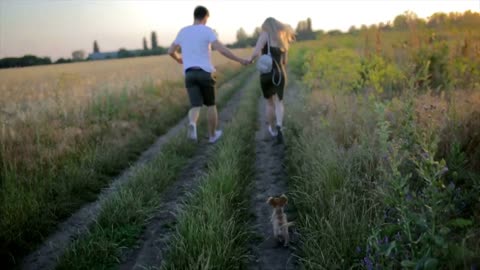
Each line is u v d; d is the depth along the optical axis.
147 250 3.34
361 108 5.81
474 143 4.03
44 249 3.44
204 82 6.46
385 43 9.21
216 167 5.01
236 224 3.52
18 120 7.79
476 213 2.91
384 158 3.81
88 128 7.45
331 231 2.94
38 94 13.23
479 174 3.52
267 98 6.64
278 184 4.59
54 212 4.02
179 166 5.42
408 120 3.43
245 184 4.51
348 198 3.50
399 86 6.96
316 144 5.00
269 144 6.39
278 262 3.05
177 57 7.05
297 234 3.27
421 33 8.55
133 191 4.33
